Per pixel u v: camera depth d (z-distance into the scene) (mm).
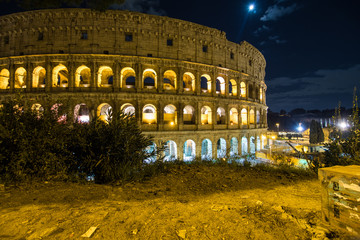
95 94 39438
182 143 44031
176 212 6430
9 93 39344
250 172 13672
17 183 9016
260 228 5270
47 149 10508
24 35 40844
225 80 51000
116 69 40531
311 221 5488
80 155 11531
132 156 12164
